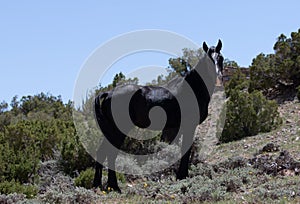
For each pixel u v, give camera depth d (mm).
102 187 9492
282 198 7340
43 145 13188
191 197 7750
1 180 10555
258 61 22875
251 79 23047
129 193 8648
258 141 15312
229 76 28766
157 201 7684
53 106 30141
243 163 10852
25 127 13320
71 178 11133
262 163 10336
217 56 9648
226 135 17297
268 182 8750
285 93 22078
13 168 10836
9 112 32625
